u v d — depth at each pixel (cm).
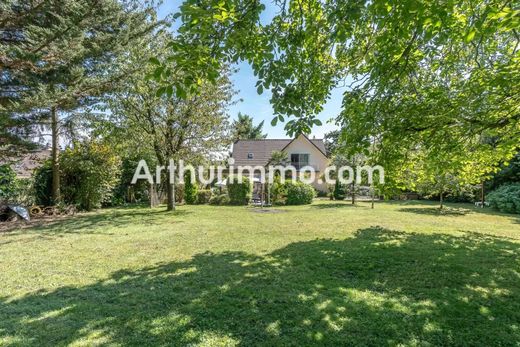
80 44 733
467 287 375
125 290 362
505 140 515
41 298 339
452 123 415
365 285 380
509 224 890
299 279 400
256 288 368
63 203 1152
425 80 494
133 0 877
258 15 277
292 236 692
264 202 1600
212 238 670
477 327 277
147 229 791
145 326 276
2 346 243
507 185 1339
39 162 1221
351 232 743
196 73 276
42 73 753
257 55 327
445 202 1702
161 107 1149
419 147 487
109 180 1294
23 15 675
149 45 1007
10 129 898
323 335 262
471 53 479
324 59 424
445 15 257
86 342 249
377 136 431
